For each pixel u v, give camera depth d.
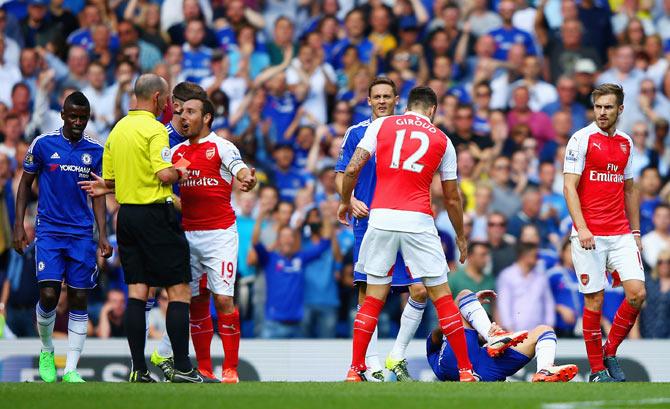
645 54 58.09
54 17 53.53
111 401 19.67
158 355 29.17
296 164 51.81
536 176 52.16
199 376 25.30
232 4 55.91
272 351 37.84
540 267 45.56
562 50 58.53
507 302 45.03
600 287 28.45
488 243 45.59
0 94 51.12
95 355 37.28
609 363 29.14
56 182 28.67
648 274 46.53
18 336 43.59
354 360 26.12
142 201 24.91
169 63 53.56
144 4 55.00
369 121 29.59
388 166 25.34
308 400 19.83
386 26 56.88
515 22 58.91
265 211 45.81
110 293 43.19
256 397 20.41
